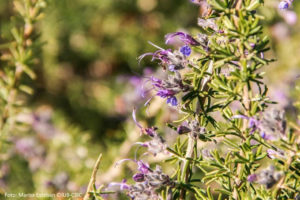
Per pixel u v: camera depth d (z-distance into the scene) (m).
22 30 0.54
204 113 0.50
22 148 0.66
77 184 0.65
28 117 0.69
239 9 0.48
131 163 0.65
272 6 0.79
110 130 0.94
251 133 0.49
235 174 0.49
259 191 0.48
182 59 0.49
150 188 0.49
